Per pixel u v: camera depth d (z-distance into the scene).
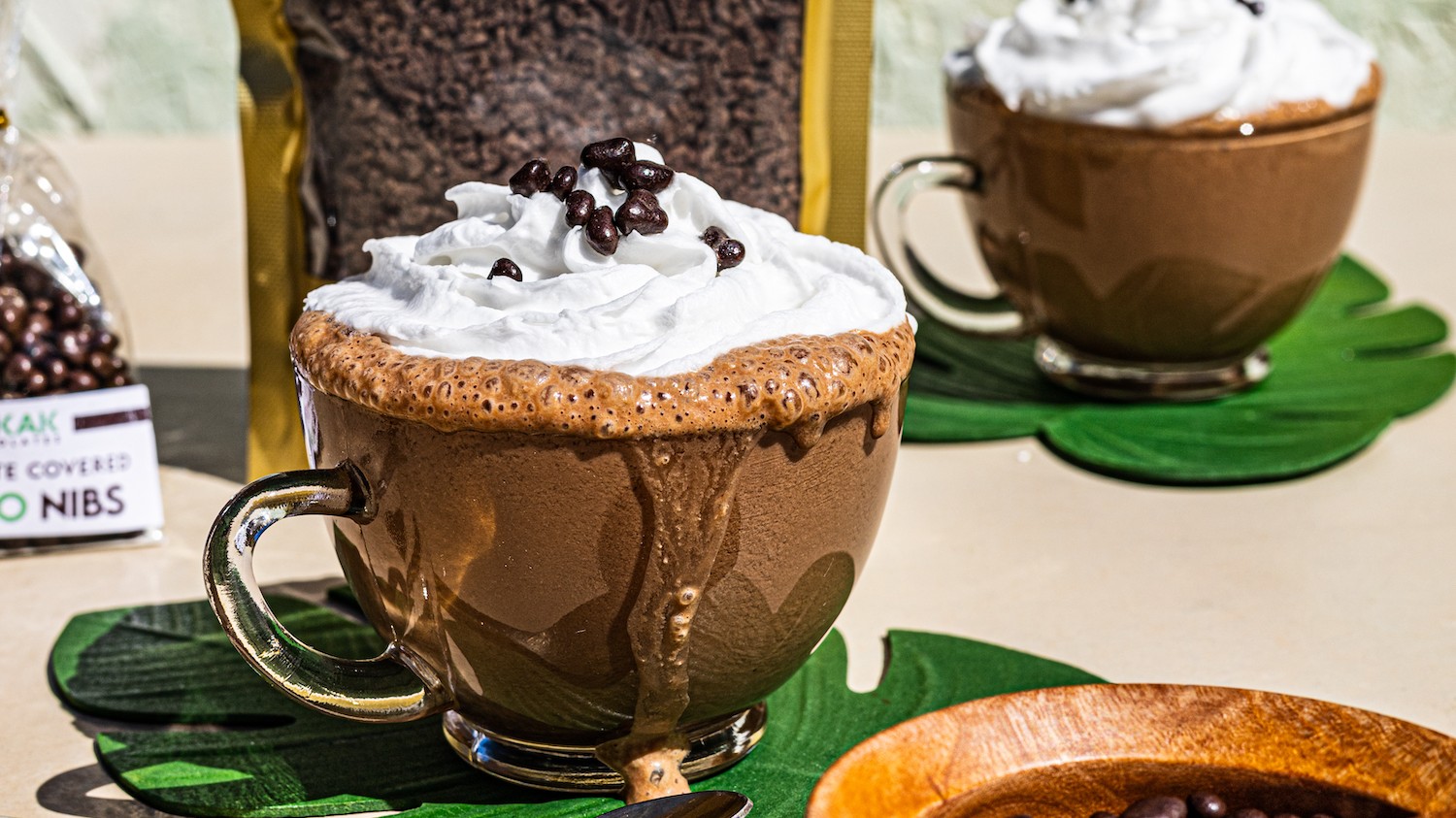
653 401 0.58
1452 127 1.28
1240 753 0.60
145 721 0.65
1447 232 0.94
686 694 0.61
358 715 0.61
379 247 0.63
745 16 0.73
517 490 0.59
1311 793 0.60
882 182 0.80
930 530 0.73
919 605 0.69
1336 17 1.27
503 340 0.59
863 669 0.66
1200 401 0.80
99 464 0.72
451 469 0.59
